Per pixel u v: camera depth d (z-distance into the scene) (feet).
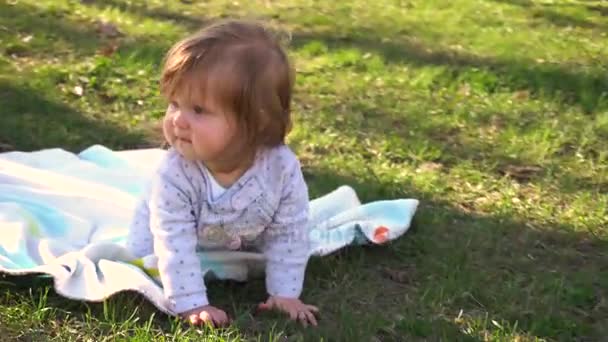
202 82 8.95
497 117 17.87
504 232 12.70
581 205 13.84
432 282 10.97
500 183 14.62
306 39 23.45
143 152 14.48
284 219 9.95
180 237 9.56
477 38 24.45
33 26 22.38
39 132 15.74
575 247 12.42
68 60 19.94
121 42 21.74
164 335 9.29
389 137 16.39
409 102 18.65
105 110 17.17
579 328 10.15
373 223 11.81
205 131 9.09
